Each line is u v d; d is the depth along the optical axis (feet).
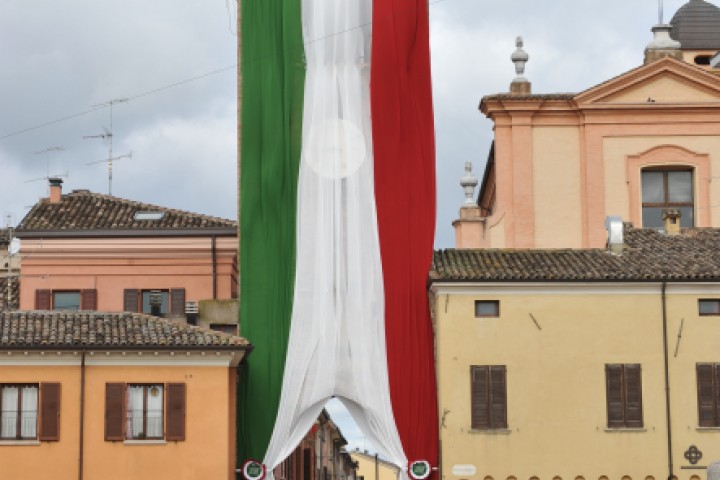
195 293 250.98
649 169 250.16
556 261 219.00
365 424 215.10
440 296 211.41
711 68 260.83
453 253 224.12
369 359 215.72
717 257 219.41
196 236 251.60
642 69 249.55
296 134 222.69
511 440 208.74
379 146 222.48
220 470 201.26
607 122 249.75
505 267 215.72
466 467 208.03
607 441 209.26
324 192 220.64
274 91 223.51
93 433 200.44
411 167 222.48
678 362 211.41
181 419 201.87
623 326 211.61
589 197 248.32
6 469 198.70
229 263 251.80
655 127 249.96
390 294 217.97
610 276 211.41
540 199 249.14
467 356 210.38
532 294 211.82
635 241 227.20
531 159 249.34
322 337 216.13
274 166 221.87
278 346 216.95
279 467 233.55
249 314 218.38
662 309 212.23
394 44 224.94
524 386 210.18
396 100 224.12
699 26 277.85
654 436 209.67
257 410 214.90
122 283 251.60
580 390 210.18
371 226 219.82
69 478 199.21
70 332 203.51
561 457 208.74
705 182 249.34
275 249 219.82
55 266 251.80
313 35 224.53
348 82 223.71
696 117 250.16
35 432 200.03
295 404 214.28
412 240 219.82
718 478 152.97
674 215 237.25
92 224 254.06
